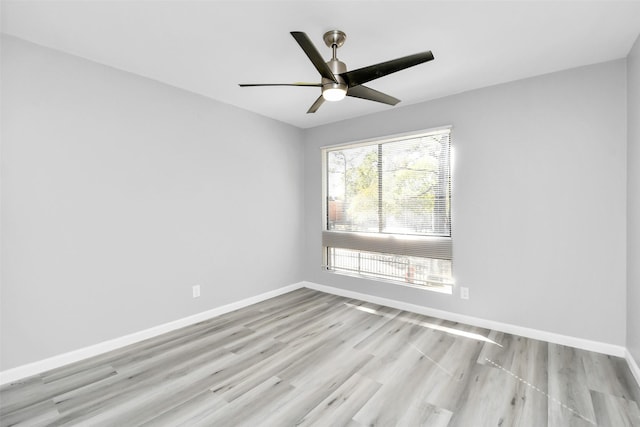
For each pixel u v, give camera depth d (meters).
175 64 2.48
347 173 3.98
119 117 2.55
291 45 2.19
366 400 1.85
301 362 2.31
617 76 2.33
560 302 2.57
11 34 2.04
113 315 2.53
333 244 4.08
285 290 4.14
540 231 2.65
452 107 3.08
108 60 2.41
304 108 3.55
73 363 2.30
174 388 1.99
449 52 2.26
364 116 3.75
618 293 2.35
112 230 2.52
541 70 2.55
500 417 1.69
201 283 3.16
